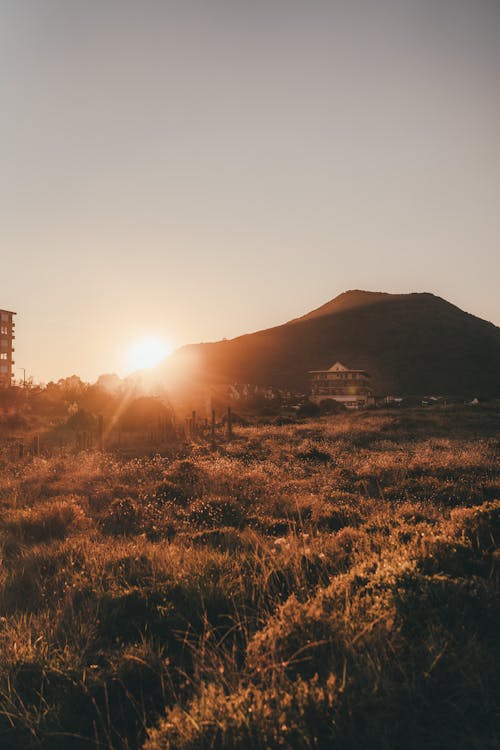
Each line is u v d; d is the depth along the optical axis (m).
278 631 4.63
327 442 29.58
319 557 7.01
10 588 6.98
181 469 17.67
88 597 6.41
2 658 4.87
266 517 10.97
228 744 3.47
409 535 7.99
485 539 7.68
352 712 3.75
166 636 5.43
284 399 131.00
